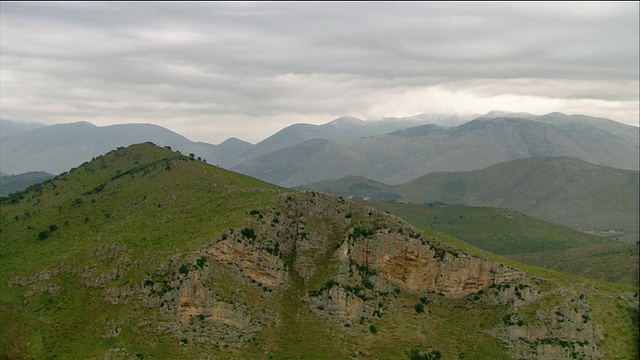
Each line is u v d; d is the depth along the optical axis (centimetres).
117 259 17938
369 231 19262
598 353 17350
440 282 18938
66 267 18325
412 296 18650
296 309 17350
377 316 17538
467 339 17312
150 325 15612
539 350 17075
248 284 17362
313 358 15575
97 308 16512
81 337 15525
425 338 17125
